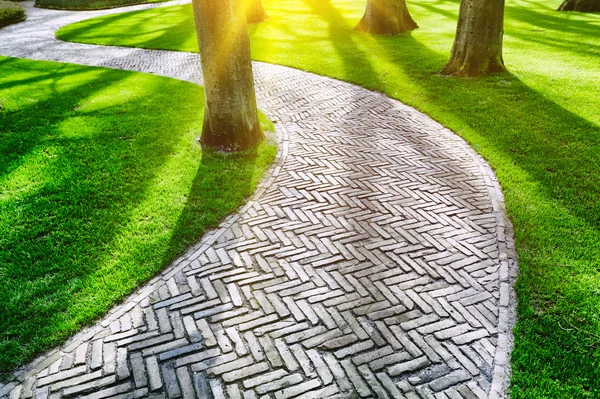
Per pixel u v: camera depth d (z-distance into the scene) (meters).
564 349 3.30
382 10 15.63
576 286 3.90
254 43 14.91
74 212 5.24
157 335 3.60
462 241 4.67
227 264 4.43
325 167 6.45
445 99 8.95
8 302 3.90
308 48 13.93
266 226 5.05
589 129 7.18
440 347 3.40
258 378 3.20
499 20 9.75
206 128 6.93
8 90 10.22
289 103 9.34
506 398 2.98
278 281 4.17
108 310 3.87
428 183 5.91
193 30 17.58
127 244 4.68
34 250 4.61
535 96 8.78
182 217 5.14
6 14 21.25
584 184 5.59
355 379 3.16
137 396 3.09
